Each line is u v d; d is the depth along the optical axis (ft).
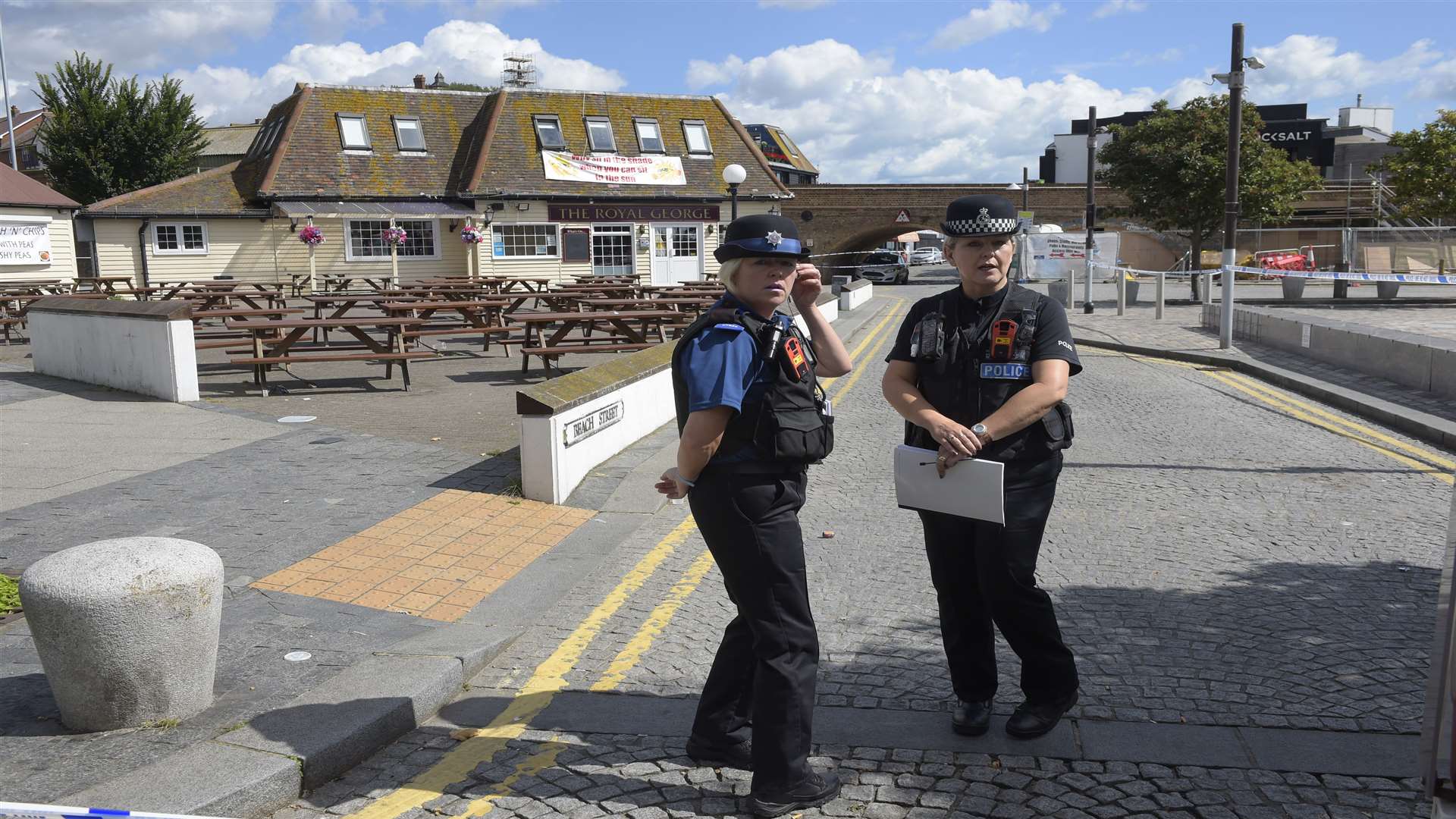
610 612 16.20
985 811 10.34
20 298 59.41
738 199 110.22
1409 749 11.28
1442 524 20.49
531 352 41.24
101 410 32.96
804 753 10.34
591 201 104.01
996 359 10.89
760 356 9.84
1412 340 37.37
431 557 18.58
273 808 10.56
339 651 13.99
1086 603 16.12
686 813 10.46
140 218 89.76
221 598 12.28
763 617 10.18
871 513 22.15
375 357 37.06
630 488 23.56
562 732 12.29
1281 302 88.02
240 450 26.91
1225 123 93.40
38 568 11.50
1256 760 11.14
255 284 70.85
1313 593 16.42
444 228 101.04
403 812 10.57
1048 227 136.26
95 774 10.50
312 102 100.12
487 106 106.32
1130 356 51.88
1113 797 10.51
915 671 13.79
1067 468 25.99
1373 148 204.85
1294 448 28.30
